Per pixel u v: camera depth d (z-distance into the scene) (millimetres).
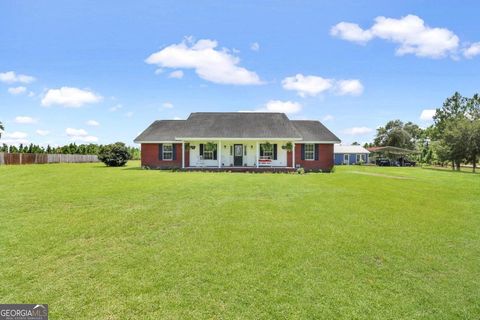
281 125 25109
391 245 5629
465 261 4953
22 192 10703
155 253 5016
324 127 27625
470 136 33531
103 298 3578
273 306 3453
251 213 7887
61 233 5980
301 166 24625
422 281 4195
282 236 5996
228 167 22516
